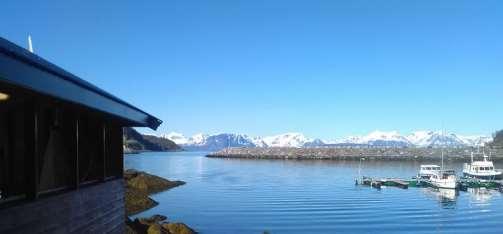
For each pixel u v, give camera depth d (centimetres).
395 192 6384
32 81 534
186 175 9469
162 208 4656
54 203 807
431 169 8619
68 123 900
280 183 7556
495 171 8200
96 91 760
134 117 1038
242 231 3559
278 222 3953
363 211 4625
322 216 4284
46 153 800
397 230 3747
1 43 520
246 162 15100
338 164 13238
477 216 4475
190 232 3019
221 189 6550
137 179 6550
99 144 1103
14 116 702
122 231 1295
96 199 1049
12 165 699
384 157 15112
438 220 4231
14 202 694
